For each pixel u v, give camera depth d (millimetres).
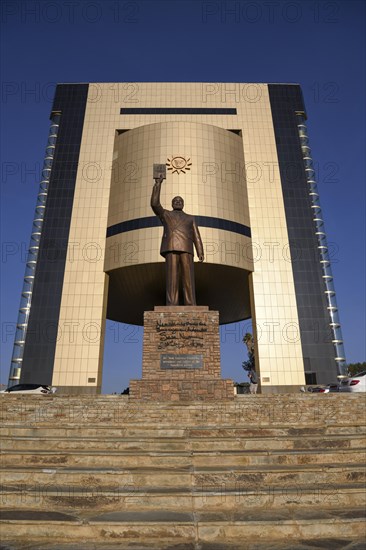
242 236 46062
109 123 51938
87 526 5652
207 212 45156
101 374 41594
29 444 9328
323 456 8391
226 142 49844
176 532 5637
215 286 49344
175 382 16438
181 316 17812
